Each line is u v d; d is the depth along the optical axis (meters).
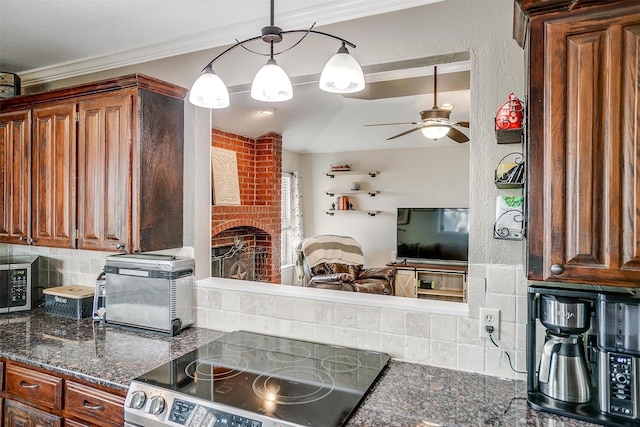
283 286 2.04
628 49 1.05
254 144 5.11
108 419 1.48
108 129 1.97
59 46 2.18
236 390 1.36
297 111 4.57
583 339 1.35
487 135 1.54
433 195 6.15
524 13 1.16
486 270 1.55
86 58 2.35
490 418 1.21
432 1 1.61
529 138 1.16
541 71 1.14
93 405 1.51
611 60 1.06
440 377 1.52
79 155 2.05
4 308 2.30
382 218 6.41
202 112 2.19
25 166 2.21
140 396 1.37
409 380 1.49
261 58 1.94
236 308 2.02
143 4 1.74
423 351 1.65
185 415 1.28
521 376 1.50
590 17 1.08
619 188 1.06
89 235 2.03
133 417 1.36
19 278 2.36
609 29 1.07
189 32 2.02
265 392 1.35
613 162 1.06
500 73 1.52
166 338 1.90
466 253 5.79
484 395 1.37
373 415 1.22
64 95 2.08
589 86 1.08
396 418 1.21
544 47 1.14
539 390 1.31
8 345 1.80
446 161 6.08
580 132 1.09
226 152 4.45
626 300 1.16
